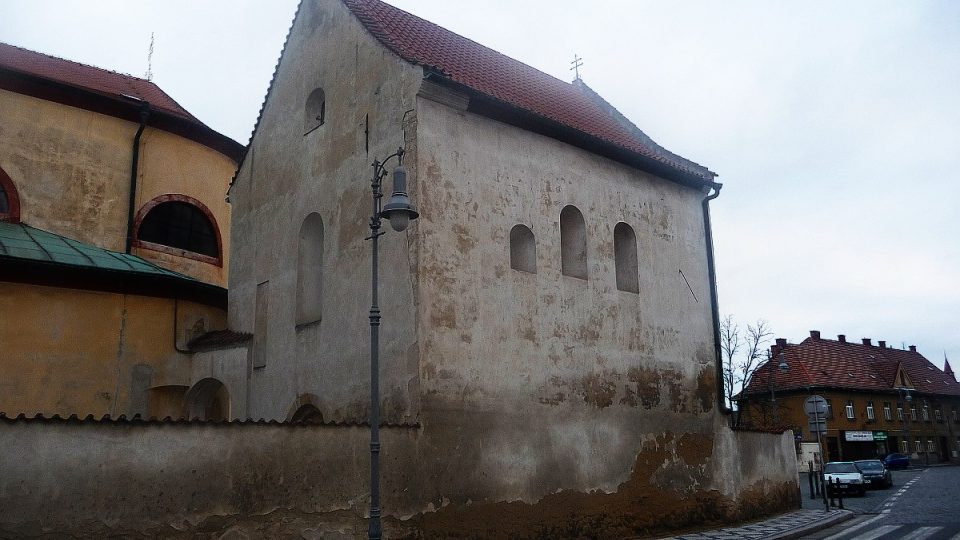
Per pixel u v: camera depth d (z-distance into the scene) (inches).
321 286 604.7
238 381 627.8
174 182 808.9
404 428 470.9
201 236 831.1
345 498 433.4
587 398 600.1
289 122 663.1
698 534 629.3
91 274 614.2
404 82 544.7
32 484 333.7
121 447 360.5
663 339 687.7
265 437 408.2
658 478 644.1
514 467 531.2
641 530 614.2
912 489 1289.4
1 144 690.2
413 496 466.3
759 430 773.9
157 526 364.2
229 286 691.4
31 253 600.7
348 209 573.3
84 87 740.0
